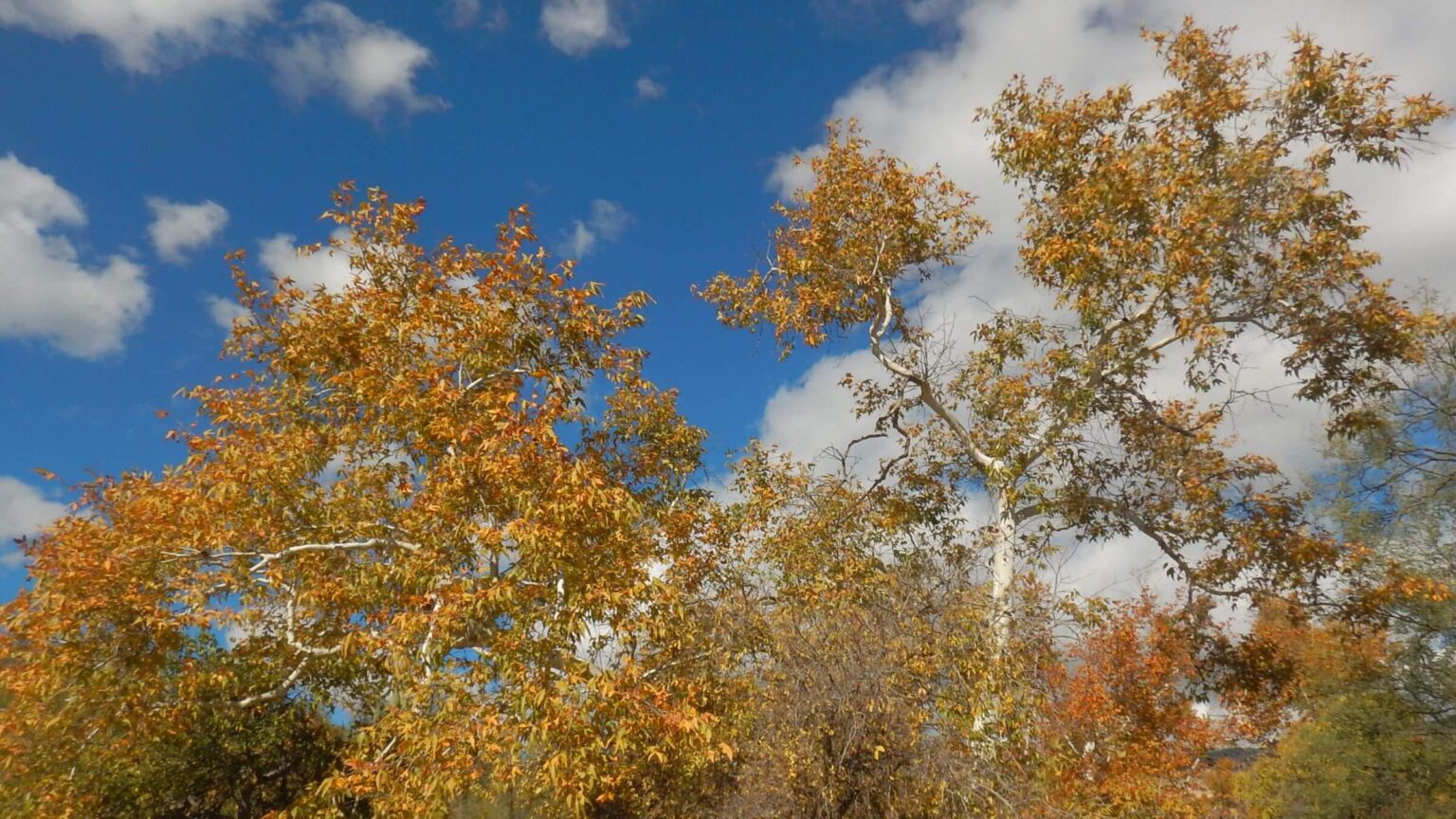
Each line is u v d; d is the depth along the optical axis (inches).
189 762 561.6
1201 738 834.2
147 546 470.9
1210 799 834.8
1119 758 554.3
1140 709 656.4
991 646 418.3
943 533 689.6
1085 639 526.3
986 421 649.6
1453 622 585.0
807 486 583.2
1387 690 660.7
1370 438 636.1
